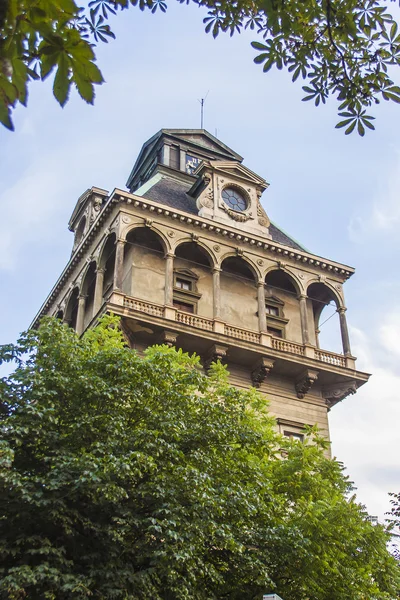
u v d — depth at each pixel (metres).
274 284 39.62
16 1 5.13
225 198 39.66
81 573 16.61
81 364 20.06
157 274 35.88
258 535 19.66
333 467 25.50
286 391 35.50
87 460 16.78
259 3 11.18
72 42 5.22
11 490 16.33
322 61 11.87
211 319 34.31
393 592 22.98
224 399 22.89
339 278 39.88
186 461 19.47
